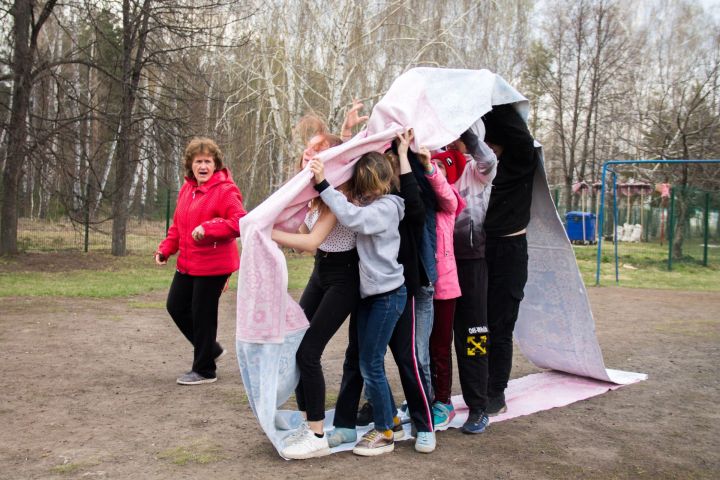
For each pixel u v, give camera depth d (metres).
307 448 3.57
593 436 4.08
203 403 4.60
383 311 3.61
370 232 3.50
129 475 3.27
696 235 21.23
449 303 4.15
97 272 14.24
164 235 22.58
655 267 18.02
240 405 4.56
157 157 17.16
